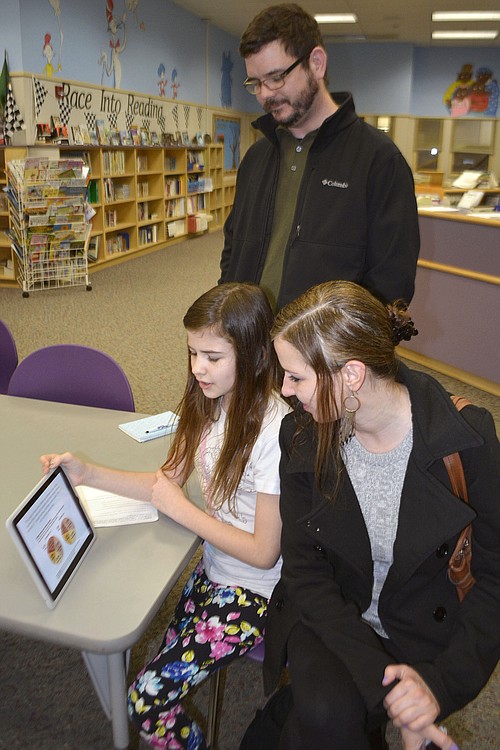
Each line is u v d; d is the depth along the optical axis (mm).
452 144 12945
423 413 1137
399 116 12430
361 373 1057
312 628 1143
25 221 5848
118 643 960
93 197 7246
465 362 4047
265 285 2043
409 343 4477
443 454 1111
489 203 6598
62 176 5879
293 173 1979
